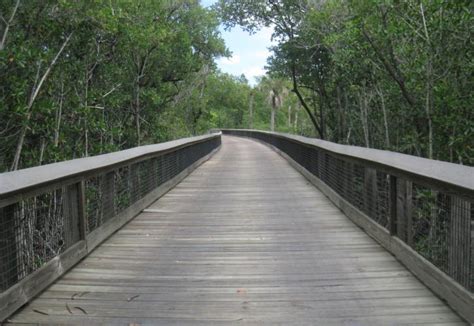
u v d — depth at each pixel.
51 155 8.01
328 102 20.31
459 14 7.97
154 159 7.87
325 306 3.21
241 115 62.91
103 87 11.55
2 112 6.92
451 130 8.91
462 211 3.01
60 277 3.86
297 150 12.73
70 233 4.21
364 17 10.62
